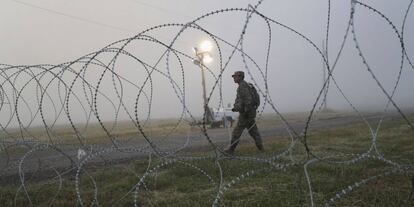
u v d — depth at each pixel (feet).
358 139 44.55
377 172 24.63
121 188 22.91
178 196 21.11
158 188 23.12
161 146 45.11
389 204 17.84
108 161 33.76
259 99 35.29
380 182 21.76
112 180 25.59
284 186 22.00
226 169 26.48
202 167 27.25
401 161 28.09
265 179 23.73
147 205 19.69
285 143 42.06
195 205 19.12
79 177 26.96
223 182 23.36
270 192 20.93
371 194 19.54
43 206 19.88
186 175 26.05
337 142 41.98
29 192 22.50
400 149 34.22
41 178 28.35
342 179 22.90
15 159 38.45
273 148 38.04
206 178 24.73
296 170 25.63
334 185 21.62
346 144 40.09
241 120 34.88
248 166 27.43
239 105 34.65
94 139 54.44
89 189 23.20
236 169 26.50
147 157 36.52
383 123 71.61
